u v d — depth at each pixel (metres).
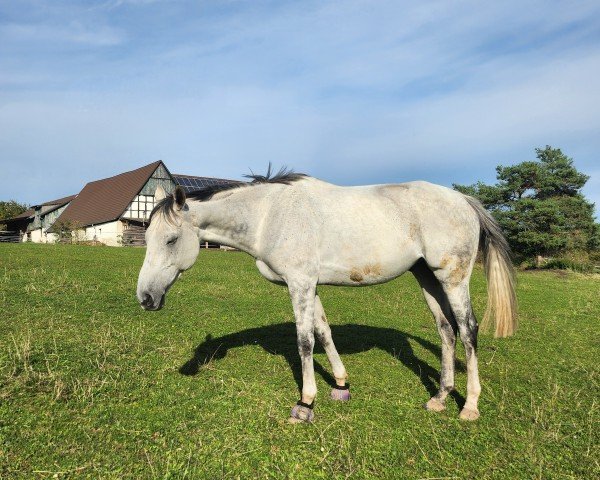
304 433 3.54
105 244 33.97
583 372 5.32
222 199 4.18
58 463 2.95
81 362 4.62
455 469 3.11
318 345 6.06
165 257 3.93
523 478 3.03
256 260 4.27
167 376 4.55
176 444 3.27
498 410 4.13
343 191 4.16
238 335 6.34
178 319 6.96
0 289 7.87
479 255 4.92
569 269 22.12
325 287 11.53
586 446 3.48
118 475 2.85
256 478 2.92
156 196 4.31
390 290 11.51
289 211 3.93
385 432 3.62
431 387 4.66
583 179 27.62
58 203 47.56
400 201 4.05
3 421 3.37
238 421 3.67
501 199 28.59
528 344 6.59
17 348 4.63
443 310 4.34
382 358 5.59
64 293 7.97
